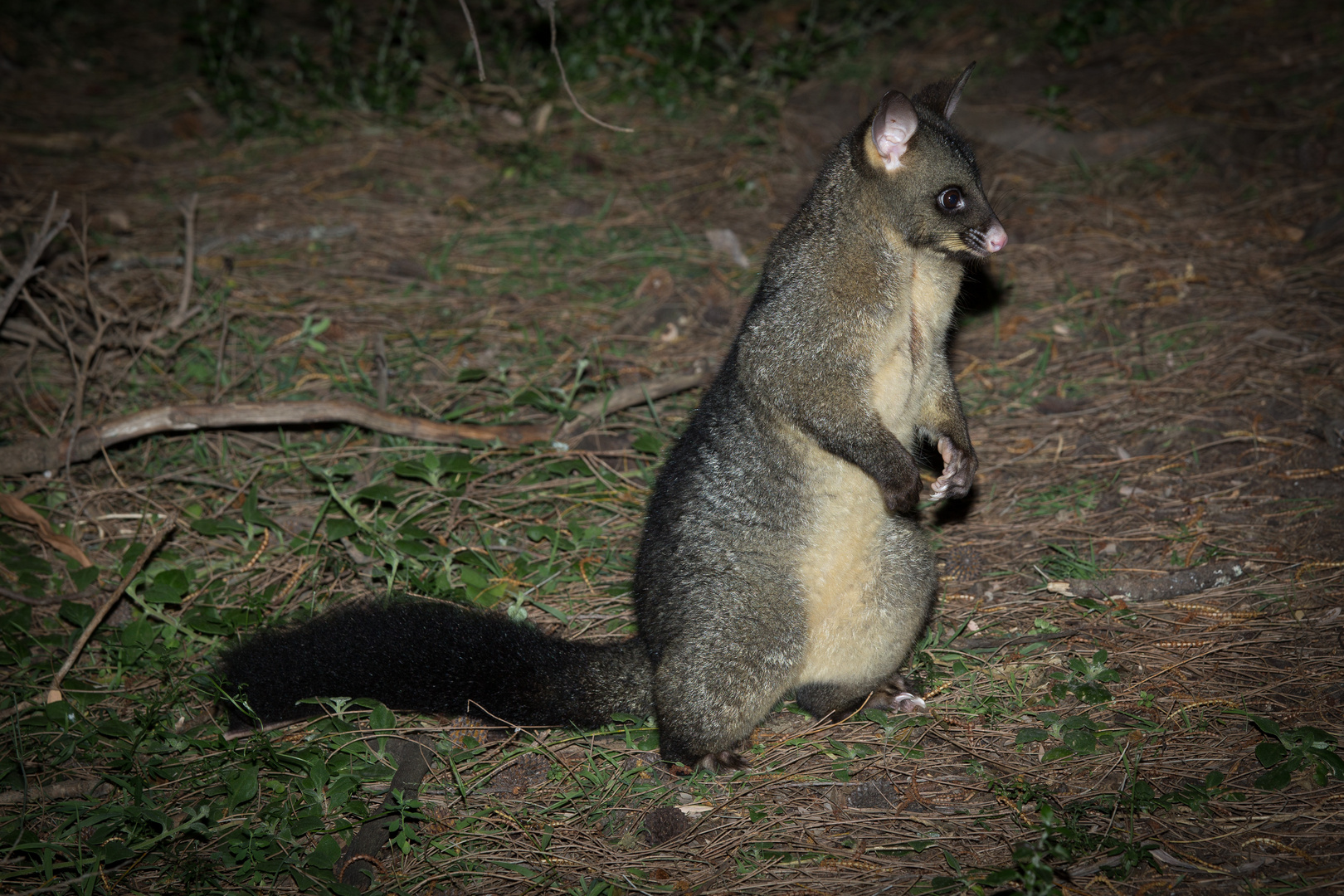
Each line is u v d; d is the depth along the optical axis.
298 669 1.91
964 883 1.76
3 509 2.11
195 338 2.36
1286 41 3.06
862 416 1.88
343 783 1.86
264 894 1.80
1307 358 2.23
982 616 2.01
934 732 1.90
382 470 2.18
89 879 1.79
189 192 2.82
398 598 1.97
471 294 2.46
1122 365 2.27
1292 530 2.04
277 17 3.88
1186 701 1.89
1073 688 1.91
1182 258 2.43
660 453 2.17
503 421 2.25
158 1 4.12
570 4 3.62
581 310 2.42
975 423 2.22
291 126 3.11
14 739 1.90
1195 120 2.74
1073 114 2.86
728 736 1.88
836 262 1.89
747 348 1.91
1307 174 2.55
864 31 3.30
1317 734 1.83
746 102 3.04
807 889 1.78
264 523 2.09
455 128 3.09
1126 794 1.82
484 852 1.83
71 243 2.50
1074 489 2.12
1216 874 1.76
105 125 3.21
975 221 1.89
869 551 1.91
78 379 2.18
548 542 2.11
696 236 2.54
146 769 1.89
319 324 2.35
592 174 2.82
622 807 1.86
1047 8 3.41
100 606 2.04
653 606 1.91
